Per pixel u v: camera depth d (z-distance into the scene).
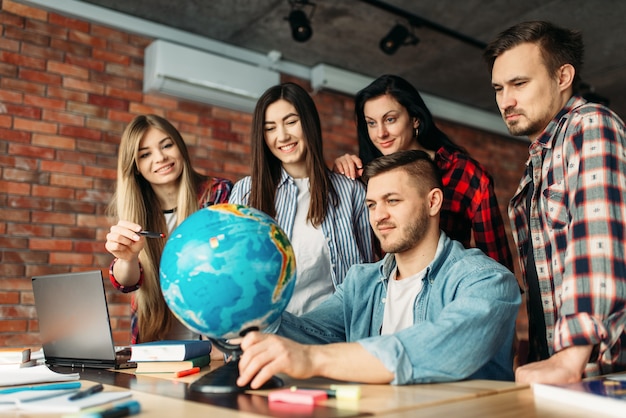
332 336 1.47
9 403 0.91
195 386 1.02
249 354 1.01
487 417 0.77
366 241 2.00
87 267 3.61
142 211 2.10
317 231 1.91
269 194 1.93
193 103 4.12
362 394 0.95
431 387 1.01
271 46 4.36
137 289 1.84
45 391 1.01
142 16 3.91
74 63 3.70
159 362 1.32
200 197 2.18
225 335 1.06
